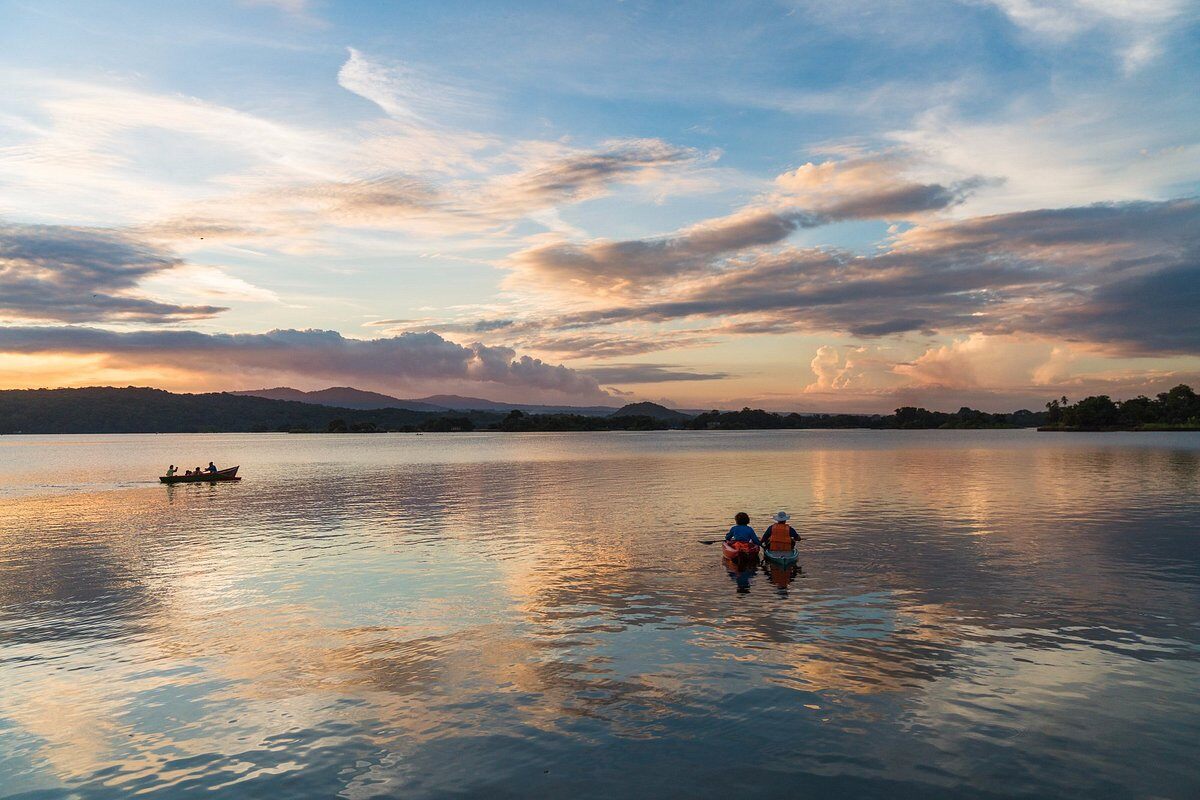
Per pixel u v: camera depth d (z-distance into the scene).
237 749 11.17
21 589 22.28
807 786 9.70
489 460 109.19
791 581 21.48
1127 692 12.63
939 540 28.45
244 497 52.44
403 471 82.62
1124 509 37.94
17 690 13.73
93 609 19.69
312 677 14.05
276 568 24.73
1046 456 100.06
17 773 10.56
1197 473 63.34
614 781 9.94
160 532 34.53
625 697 12.77
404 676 14.02
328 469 88.75
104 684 13.95
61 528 36.66
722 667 14.16
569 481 63.66
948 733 11.16
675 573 22.94
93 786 10.16
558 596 20.06
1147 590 19.91
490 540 30.02
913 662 14.27
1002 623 16.83
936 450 130.62
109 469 96.62
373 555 26.89
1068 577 21.59
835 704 12.30
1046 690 12.77
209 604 19.98
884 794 9.48
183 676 14.29
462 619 17.86
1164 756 10.35
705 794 9.56
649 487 55.69
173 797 9.80
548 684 13.45
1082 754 10.44
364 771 10.40
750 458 103.62
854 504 41.66
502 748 10.98
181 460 122.25
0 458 133.88
